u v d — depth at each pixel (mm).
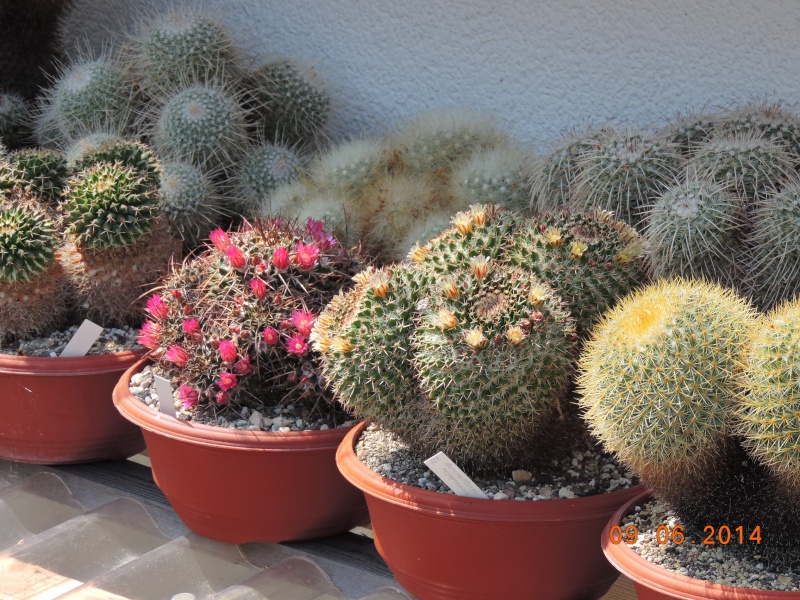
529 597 1289
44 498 1833
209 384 1622
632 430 1071
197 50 2410
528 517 1229
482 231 1415
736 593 1014
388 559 1390
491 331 1191
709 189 1438
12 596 1531
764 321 1089
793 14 1854
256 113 2500
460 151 2096
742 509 1123
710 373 1048
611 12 2086
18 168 2125
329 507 1564
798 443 986
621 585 1578
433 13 2367
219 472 1518
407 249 1910
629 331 1087
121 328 2018
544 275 1357
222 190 2352
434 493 1270
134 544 1687
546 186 1735
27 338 1969
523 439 1297
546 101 2230
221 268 1663
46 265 1870
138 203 1884
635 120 2100
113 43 2910
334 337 1344
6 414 1857
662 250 1442
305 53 2617
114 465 1961
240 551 1617
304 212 2027
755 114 1668
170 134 2291
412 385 1283
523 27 2229
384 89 2498
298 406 1644
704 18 1963
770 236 1402
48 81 2828
